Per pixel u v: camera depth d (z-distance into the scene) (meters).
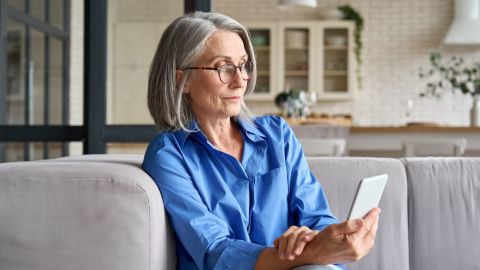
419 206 2.04
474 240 2.02
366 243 1.24
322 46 8.64
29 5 3.54
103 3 2.72
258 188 1.57
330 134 5.17
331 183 2.02
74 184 1.31
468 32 7.97
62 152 2.78
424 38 8.73
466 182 2.05
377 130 5.17
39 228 1.30
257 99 8.70
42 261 1.30
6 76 3.42
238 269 1.32
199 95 1.54
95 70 2.71
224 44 1.53
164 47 1.58
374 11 8.78
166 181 1.44
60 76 3.17
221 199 1.49
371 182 1.24
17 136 2.79
